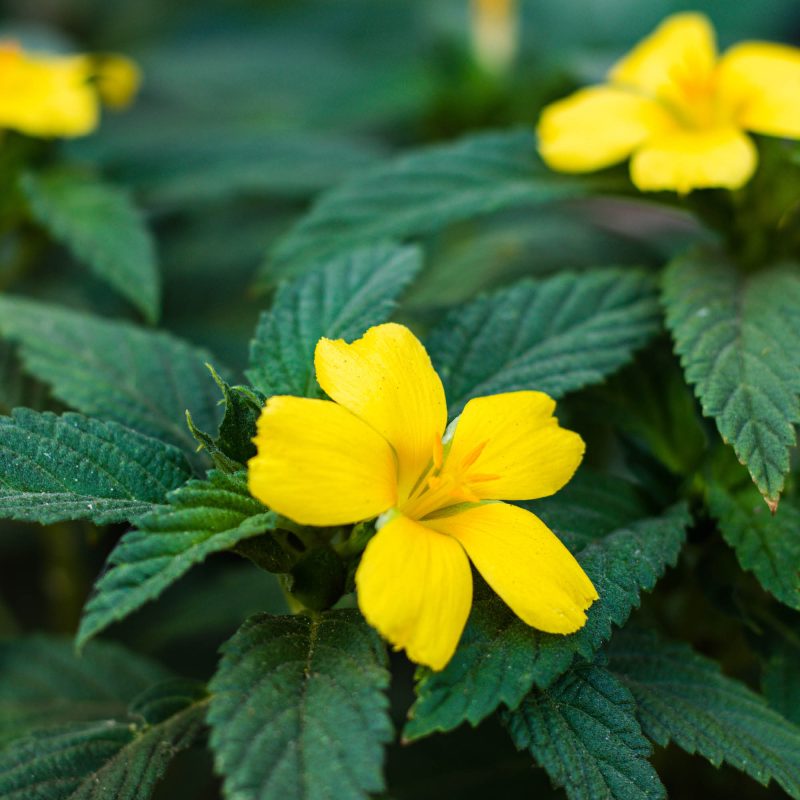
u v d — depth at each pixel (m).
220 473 0.31
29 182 0.42
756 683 0.41
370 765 0.29
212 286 0.53
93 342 0.37
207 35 0.76
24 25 0.78
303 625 0.31
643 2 0.71
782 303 0.36
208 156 0.51
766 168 0.38
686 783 0.41
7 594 0.57
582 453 0.32
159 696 0.35
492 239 0.49
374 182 0.40
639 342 0.36
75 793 0.33
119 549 0.30
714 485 0.36
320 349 0.32
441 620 0.30
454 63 0.55
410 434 0.32
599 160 0.39
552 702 0.31
